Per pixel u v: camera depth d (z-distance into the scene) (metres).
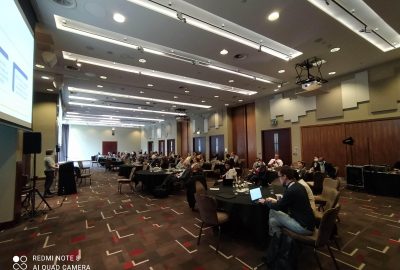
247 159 11.76
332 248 3.01
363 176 6.52
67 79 7.31
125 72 6.62
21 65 2.83
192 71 6.59
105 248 3.10
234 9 3.62
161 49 5.22
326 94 7.99
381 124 6.70
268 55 5.48
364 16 4.13
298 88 8.80
